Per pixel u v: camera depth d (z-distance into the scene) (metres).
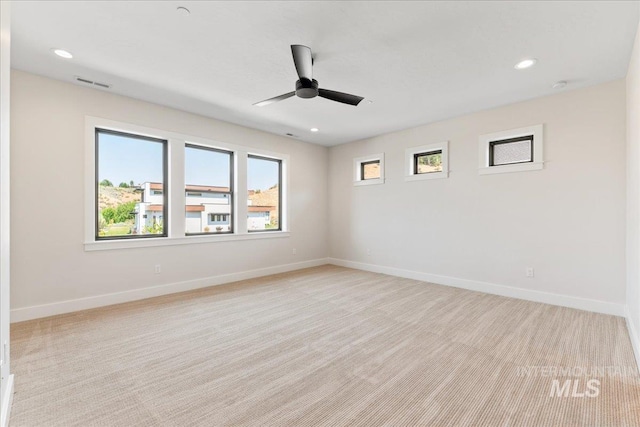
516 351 2.42
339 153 6.23
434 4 2.05
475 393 1.88
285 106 4.02
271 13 2.15
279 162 5.72
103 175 3.68
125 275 3.73
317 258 6.23
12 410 1.70
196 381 2.02
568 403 1.77
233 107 4.08
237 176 4.90
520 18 2.19
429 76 3.14
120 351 2.42
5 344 1.62
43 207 3.17
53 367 2.17
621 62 2.83
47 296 3.19
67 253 3.31
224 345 2.55
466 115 4.34
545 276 3.67
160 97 3.73
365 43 2.53
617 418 1.63
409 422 1.62
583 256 3.40
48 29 2.35
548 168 3.63
